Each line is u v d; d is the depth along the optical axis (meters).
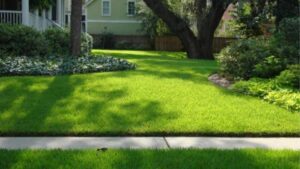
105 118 7.83
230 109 8.58
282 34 13.16
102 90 9.84
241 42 12.42
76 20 16.66
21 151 5.96
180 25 24.62
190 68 14.36
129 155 5.80
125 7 46.09
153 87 10.20
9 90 9.73
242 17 24.28
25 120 7.65
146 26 42.31
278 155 5.91
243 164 5.49
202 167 5.38
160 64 15.74
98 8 46.31
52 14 31.19
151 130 7.19
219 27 39.16
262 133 7.25
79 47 16.81
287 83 10.37
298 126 7.59
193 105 8.78
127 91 9.77
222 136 7.20
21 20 19.38
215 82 11.46
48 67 12.45
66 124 7.48
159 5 24.42
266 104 9.09
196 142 6.79
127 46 43.91
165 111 8.32
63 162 5.47
